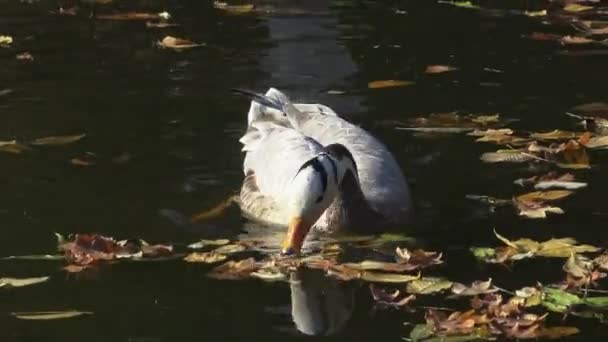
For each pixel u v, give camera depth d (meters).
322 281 7.18
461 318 6.55
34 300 6.87
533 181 8.86
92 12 13.78
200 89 10.96
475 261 7.48
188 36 12.70
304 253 7.71
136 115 10.31
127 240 7.76
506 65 11.73
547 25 13.20
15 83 11.14
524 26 13.17
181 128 10.01
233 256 7.58
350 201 8.19
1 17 13.55
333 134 9.13
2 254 7.54
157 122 10.14
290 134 8.94
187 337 6.36
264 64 11.69
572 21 13.39
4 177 8.89
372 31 12.91
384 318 6.64
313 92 10.85
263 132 9.38
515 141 9.61
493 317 6.57
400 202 8.46
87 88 10.98
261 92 10.79
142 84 11.11
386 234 8.07
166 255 7.55
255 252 7.67
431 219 8.27
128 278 7.19
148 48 12.27
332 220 8.16
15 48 12.28
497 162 9.27
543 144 9.61
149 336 6.38
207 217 8.27
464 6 14.06
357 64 11.78
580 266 7.27
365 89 10.99
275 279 7.19
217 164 9.28
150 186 8.79
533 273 7.25
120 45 12.38
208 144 9.69
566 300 6.82
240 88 10.95
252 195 8.55
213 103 10.60
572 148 9.42
